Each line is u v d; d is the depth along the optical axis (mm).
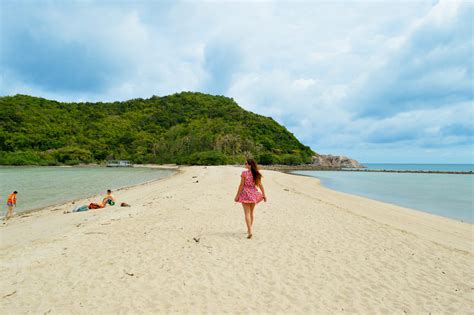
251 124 127250
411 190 29250
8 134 97438
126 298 4383
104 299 4352
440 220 13781
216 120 131750
